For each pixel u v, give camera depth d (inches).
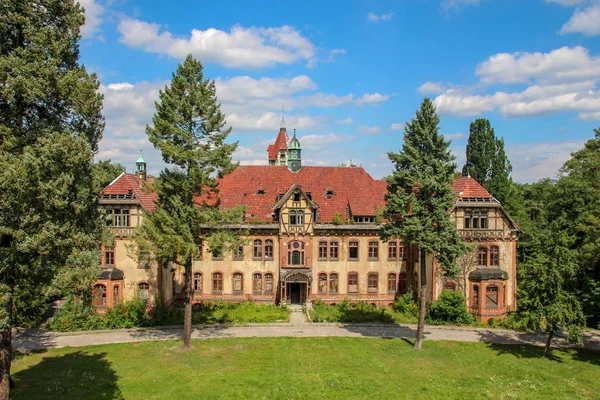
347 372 1054.4
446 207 1218.6
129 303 1465.3
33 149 643.5
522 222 2203.5
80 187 718.5
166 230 1167.6
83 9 743.1
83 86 720.3
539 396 930.1
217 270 1745.8
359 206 1822.1
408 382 997.8
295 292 1787.6
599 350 1273.4
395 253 1795.0
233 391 917.8
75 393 901.8
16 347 1234.0
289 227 1740.9
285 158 2810.0
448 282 1615.4
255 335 1376.7
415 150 1228.5
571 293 1176.8
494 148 2345.0
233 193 1871.3
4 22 639.8
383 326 1507.1
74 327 1406.3
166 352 1196.5
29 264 683.4
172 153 1168.2
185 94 1219.9
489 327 1514.5
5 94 624.7
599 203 1620.3
